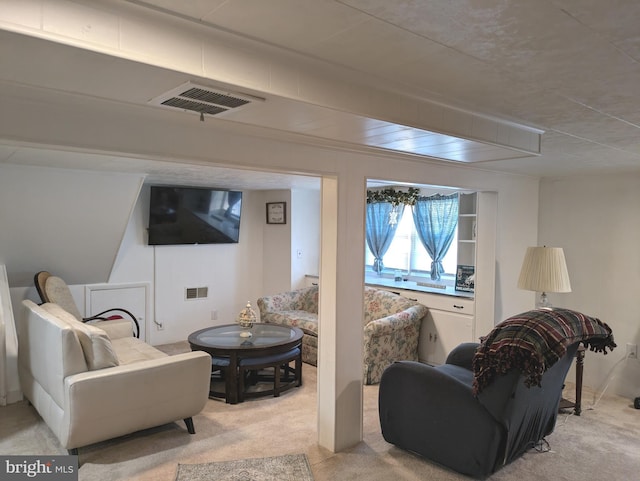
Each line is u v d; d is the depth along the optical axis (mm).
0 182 3629
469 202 5168
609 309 4277
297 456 2938
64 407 2727
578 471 2803
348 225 2969
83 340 2850
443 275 5734
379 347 4488
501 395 2461
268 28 1289
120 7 1153
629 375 4113
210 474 2701
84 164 3555
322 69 1608
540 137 2617
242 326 4652
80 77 1351
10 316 3965
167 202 5496
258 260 6652
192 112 1762
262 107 1657
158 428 3334
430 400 2773
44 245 4309
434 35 1329
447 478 2695
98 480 2619
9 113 1652
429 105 2004
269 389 4160
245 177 4664
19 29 1020
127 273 5387
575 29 1278
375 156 3051
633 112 2154
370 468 2801
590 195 4391
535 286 3463
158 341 5684
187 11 1184
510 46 1410
